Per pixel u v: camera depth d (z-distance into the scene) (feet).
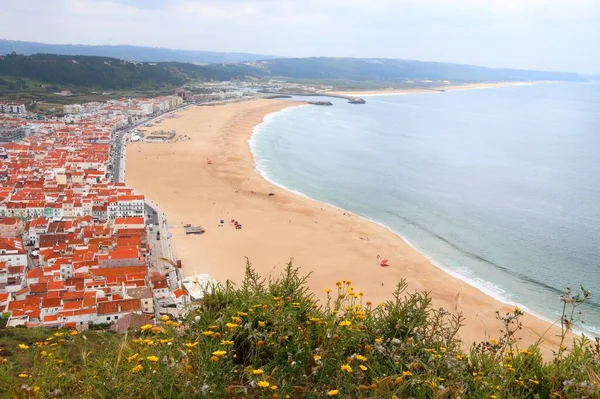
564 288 207.41
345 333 31.19
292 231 266.36
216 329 32.09
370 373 29.91
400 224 291.99
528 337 157.17
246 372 28.37
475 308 183.52
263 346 30.81
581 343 34.60
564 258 242.37
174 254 228.84
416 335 35.24
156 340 30.48
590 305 189.67
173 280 195.42
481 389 28.30
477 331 161.38
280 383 27.71
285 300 36.83
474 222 297.33
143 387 26.66
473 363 32.48
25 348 35.60
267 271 212.02
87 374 29.66
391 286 201.67
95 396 27.71
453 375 30.04
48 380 30.25
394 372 29.60
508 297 197.98
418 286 203.41
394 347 31.71
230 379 27.48
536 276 220.02
